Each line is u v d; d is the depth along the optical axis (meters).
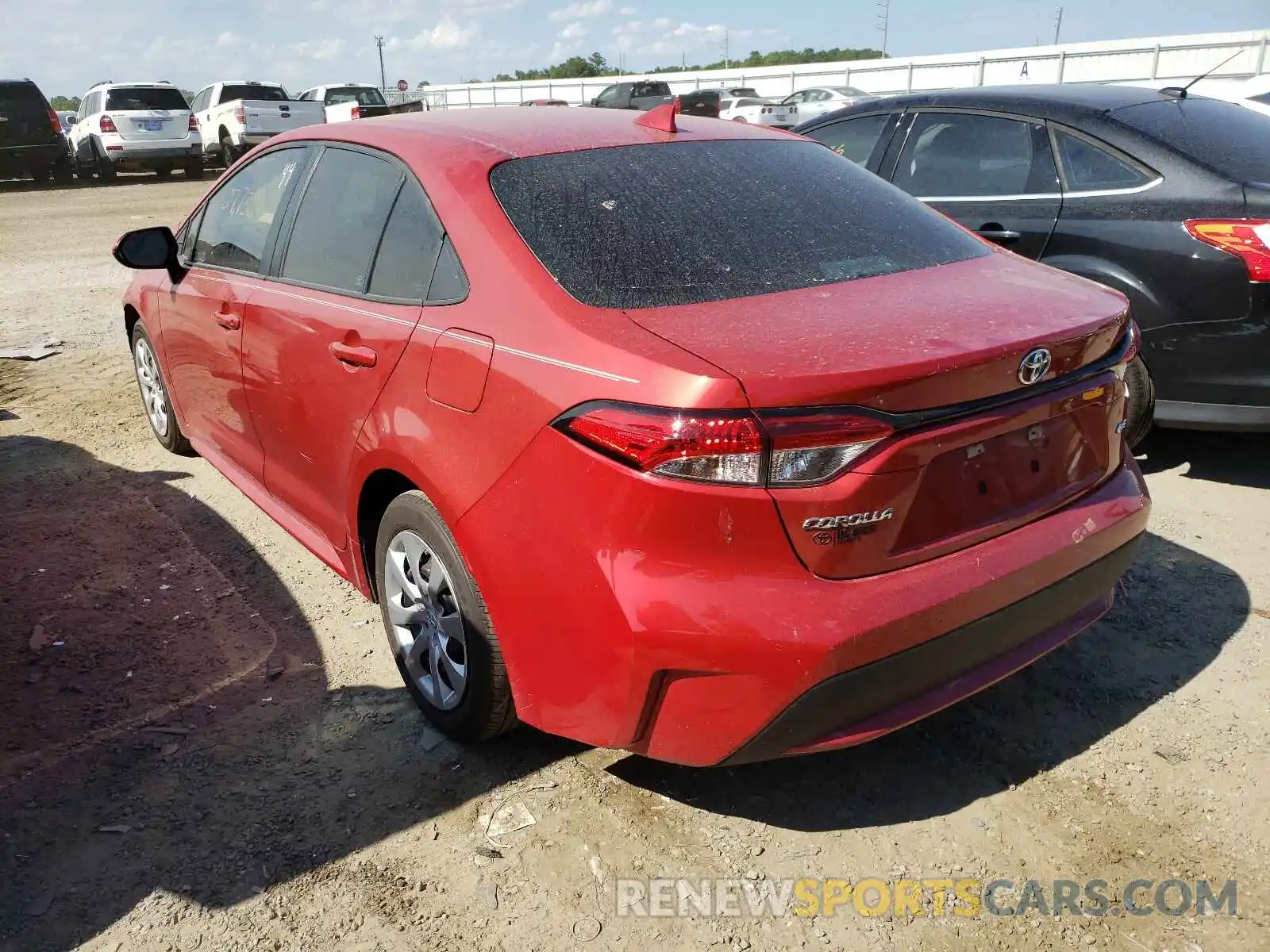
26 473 5.00
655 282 2.42
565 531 2.20
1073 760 2.76
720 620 2.05
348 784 2.72
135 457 5.20
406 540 2.83
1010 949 2.19
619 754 2.83
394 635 2.99
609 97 30.64
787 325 2.22
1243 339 4.06
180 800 2.66
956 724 2.93
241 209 3.83
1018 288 2.59
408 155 2.95
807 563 2.08
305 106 23.42
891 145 5.46
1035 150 4.80
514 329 2.37
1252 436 5.09
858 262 2.65
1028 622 2.40
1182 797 2.61
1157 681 3.10
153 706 3.08
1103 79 32.50
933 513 2.21
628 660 2.13
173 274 4.27
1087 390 2.44
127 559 4.04
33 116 20.09
